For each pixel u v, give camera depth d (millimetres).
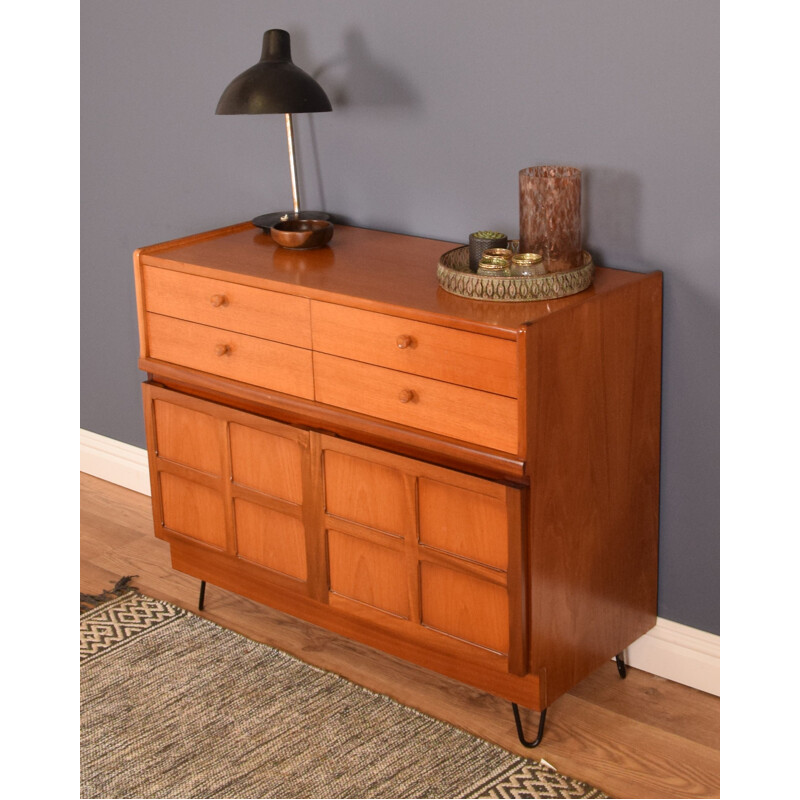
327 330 2336
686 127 2244
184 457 2723
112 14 3182
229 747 2398
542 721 2340
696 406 2404
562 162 2432
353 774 2301
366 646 2752
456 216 2648
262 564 2656
